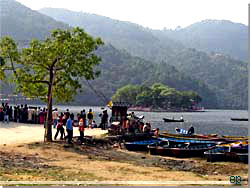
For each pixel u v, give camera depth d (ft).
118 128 123.65
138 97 603.67
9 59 99.25
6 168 63.21
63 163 73.20
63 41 97.35
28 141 94.43
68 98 105.19
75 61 96.89
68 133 95.66
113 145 111.04
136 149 108.68
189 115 488.85
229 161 92.58
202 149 101.50
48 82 99.66
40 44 98.84
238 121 349.41
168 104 613.52
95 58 100.63
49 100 97.71
